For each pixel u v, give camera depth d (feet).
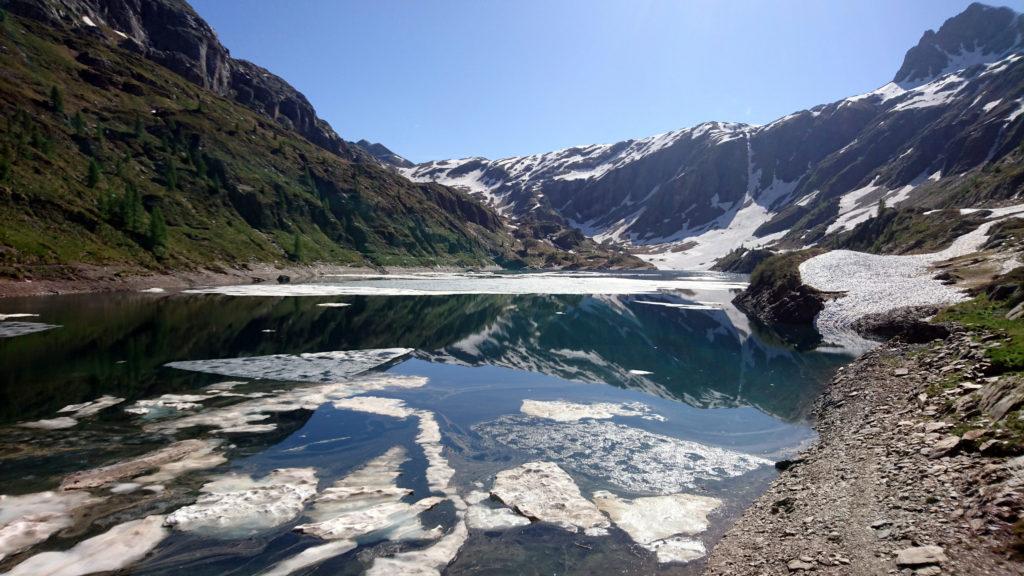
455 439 62.13
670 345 135.33
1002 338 63.57
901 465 39.96
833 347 125.49
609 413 74.23
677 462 55.62
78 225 226.38
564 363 111.65
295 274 331.98
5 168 214.28
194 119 453.17
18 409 68.23
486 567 35.37
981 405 43.45
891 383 68.59
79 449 55.06
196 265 268.21
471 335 145.69
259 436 61.00
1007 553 25.75
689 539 39.06
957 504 31.50
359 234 468.75
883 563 28.25
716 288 326.44
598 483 50.06
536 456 57.16
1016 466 31.60
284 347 118.32
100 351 104.73
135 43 569.64
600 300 248.73
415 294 249.75
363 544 38.17
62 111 333.42
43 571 33.65
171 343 115.96
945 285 151.84
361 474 51.03
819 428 64.85
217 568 34.78
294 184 463.83
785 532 35.76
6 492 44.62
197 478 48.98
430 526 41.06
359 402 76.23
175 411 69.41
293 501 44.52
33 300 169.48
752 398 83.30
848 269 202.80
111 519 40.57
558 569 35.09
